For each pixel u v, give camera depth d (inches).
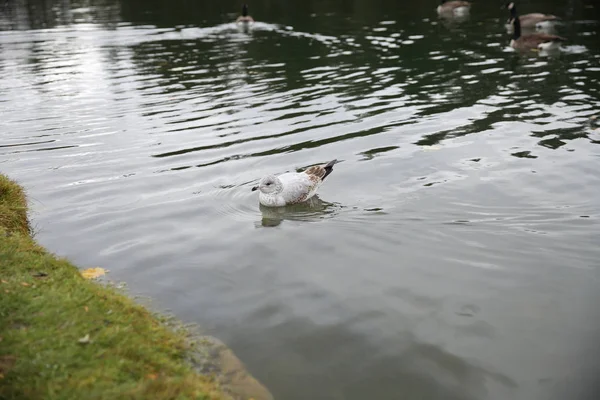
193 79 721.0
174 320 245.4
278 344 231.3
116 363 189.5
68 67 807.1
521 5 1274.6
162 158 454.9
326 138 490.9
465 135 486.3
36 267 257.0
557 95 592.7
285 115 560.4
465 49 848.9
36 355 187.0
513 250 305.1
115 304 234.4
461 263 293.7
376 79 691.4
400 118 538.9
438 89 636.7
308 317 249.4
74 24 1195.9
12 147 485.7
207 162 444.8
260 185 366.3
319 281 279.1
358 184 396.8
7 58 877.8
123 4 1513.3
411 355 223.8
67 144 492.1
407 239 320.5
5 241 279.6
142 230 335.0
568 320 244.8
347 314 251.1
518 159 428.8
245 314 251.8
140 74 756.0
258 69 767.1
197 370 209.6
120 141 497.7
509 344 229.6
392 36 976.9
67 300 224.1
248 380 206.8
